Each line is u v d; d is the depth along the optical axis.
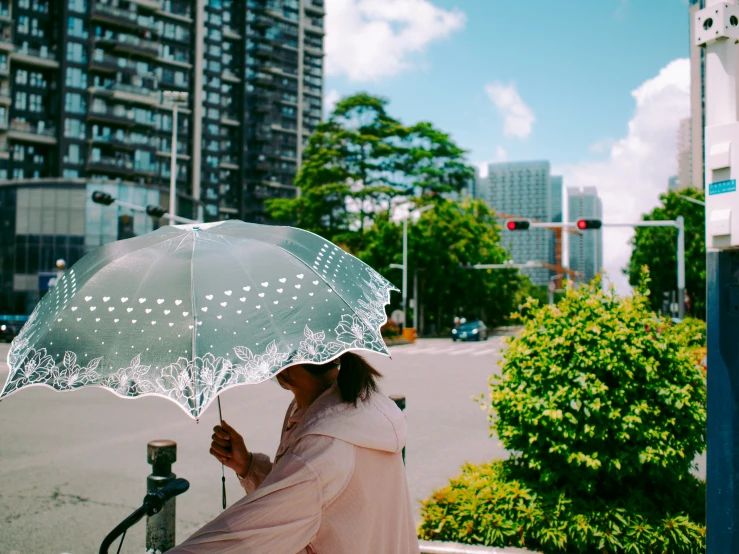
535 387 3.72
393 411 1.44
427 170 46.59
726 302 2.24
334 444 1.29
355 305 1.45
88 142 64.00
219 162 81.44
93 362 1.24
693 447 3.59
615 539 3.47
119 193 47.34
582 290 3.97
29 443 7.59
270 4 88.81
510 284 66.62
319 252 1.59
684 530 3.46
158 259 1.43
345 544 1.28
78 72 63.72
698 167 51.69
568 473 3.73
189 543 1.19
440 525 3.83
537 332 3.85
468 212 53.22
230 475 6.34
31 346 1.35
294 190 91.19
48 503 5.37
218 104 81.19
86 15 64.06
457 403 11.14
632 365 3.56
